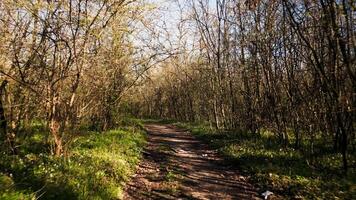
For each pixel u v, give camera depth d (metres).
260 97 22.55
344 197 10.50
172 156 18.05
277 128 20.88
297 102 18.20
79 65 12.29
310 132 18.00
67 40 11.98
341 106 13.20
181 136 28.59
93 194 9.40
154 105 75.75
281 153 16.73
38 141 13.99
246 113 24.69
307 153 16.14
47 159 11.65
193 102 51.44
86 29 12.04
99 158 13.32
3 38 11.08
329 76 14.43
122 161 13.95
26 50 11.62
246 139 21.66
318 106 17.08
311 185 11.71
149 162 16.19
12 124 12.20
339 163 14.06
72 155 12.96
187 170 14.85
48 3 11.45
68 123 12.95
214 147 20.89
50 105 12.27
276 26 19.50
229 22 27.69
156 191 11.60
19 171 9.92
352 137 15.99
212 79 30.42
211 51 29.97
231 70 26.94
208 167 15.68
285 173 13.20
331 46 12.95
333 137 16.05
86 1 11.88
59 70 12.16
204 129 30.84
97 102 15.80
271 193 11.38
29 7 11.03
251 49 22.17
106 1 12.05
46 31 11.71
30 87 11.49
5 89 11.97
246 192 11.88
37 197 7.93
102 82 14.60
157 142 23.59
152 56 17.44
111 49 14.52
